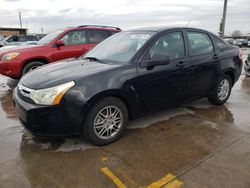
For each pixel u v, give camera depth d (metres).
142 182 2.54
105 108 3.20
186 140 3.44
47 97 2.90
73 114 2.95
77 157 3.00
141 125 3.94
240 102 5.18
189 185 2.48
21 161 2.93
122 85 3.25
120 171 2.72
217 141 3.40
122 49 3.83
